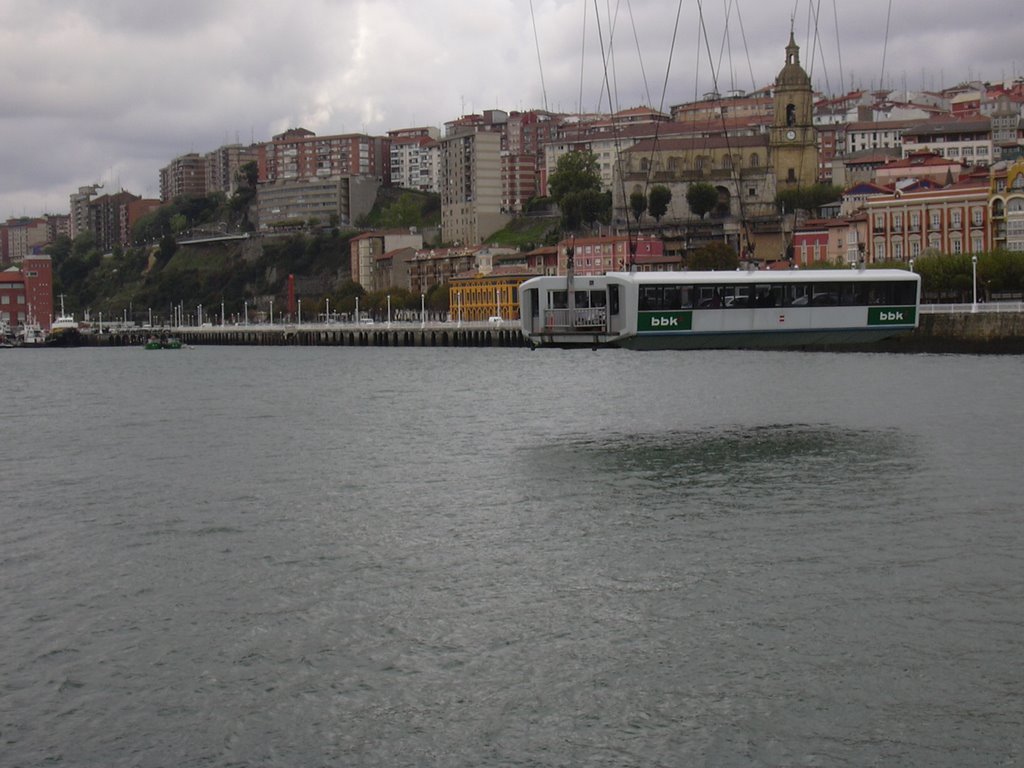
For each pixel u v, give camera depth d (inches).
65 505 2615.7
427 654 1601.9
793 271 3100.4
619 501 2551.7
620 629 1683.1
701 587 1865.2
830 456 3085.6
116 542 2222.0
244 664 1576.0
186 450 3494.1
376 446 3496.6
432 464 3105.3
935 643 1609.3
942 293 7672.2
